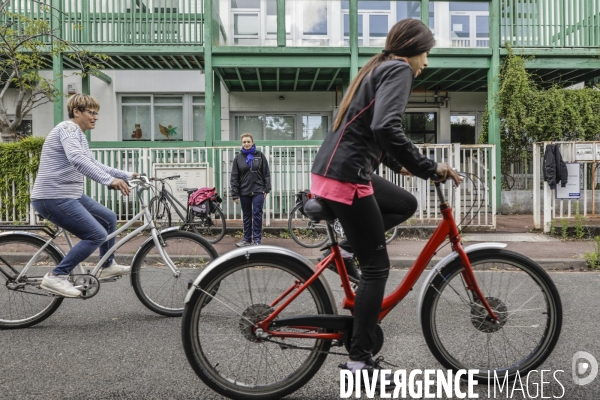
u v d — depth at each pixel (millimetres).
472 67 12047
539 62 12141
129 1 12305
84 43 11469
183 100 15156
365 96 2391
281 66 11633
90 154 4113
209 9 11445
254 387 2568
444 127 15320
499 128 12273
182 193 10508
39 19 10570
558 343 3482
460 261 2725
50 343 3543
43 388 2768
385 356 3264
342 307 2645
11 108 14727
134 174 4316
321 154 2500
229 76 13594
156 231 4227
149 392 2713
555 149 9242
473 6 13383
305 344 2602
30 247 3982
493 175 9781
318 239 9117
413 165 2330
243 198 8438
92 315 4273
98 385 2809
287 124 15438
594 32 12133
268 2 13508
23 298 3959
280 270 2580
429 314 2748
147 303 4219
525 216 12109
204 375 2523
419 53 2459
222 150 10750
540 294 2779
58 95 11273
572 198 9219
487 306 2730
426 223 9539
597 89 12586
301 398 2633
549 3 12133
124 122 15133
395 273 6320
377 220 2475
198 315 2529
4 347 3467
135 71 14914
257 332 2535
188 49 11562
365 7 13203
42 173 3855
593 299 4852
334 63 11680
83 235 3922
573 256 7191
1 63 11078
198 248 4281
